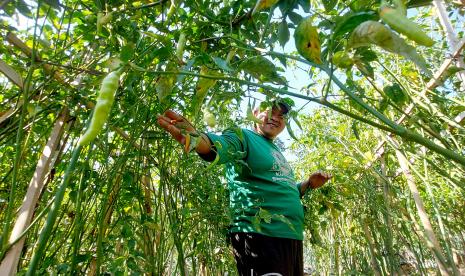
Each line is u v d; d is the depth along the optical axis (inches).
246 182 67.8
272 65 36.3
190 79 55.9
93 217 66.8
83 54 59.6
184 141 45.0
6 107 61.3
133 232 57.8
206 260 90.7
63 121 50.3
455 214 114.6
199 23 48.8
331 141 110.5
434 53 85.7
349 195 107.7
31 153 66.3
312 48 27.7
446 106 78.9
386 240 102.1
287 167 76.1
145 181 75.4
